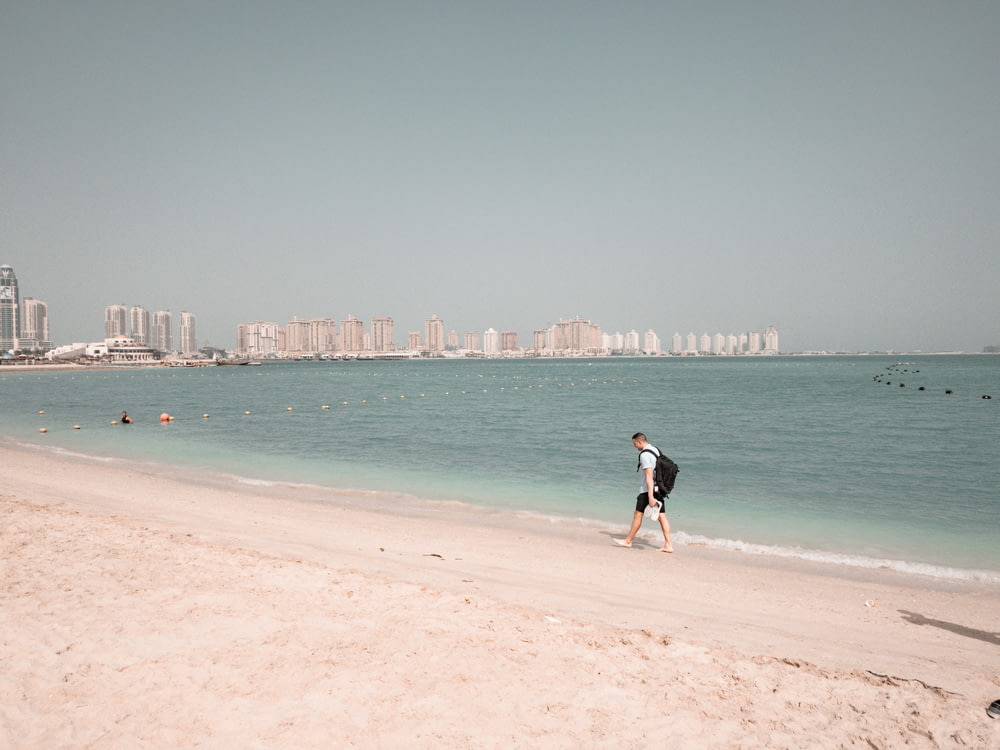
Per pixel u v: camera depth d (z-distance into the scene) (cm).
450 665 570
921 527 1262
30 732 450
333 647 602
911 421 3212
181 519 1230
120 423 3462
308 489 1655
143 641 606
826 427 2975
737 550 1105
